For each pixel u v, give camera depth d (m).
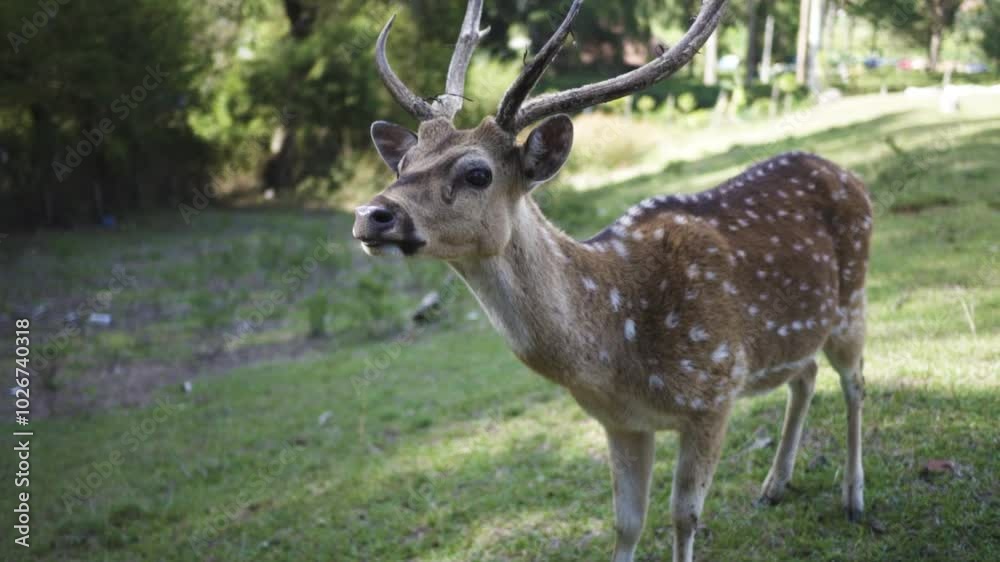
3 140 16.52
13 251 14.94
